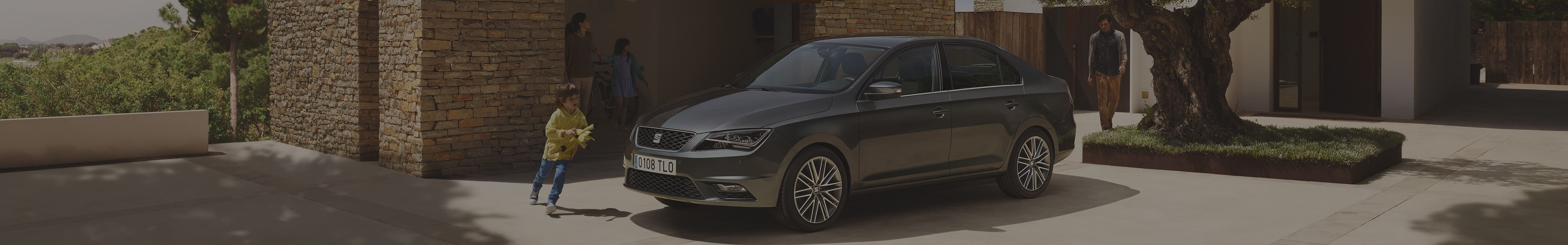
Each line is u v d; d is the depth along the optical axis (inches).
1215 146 346.6
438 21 341.1
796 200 241.9
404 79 354.6
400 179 344.5
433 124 345.7
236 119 1785.2
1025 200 294.7
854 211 278.5
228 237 243.8
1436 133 482.9
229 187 330.6
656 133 249.0
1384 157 349.4
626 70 522.9
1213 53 366.6
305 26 439.8
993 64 294.4
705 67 612.1
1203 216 264.7
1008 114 288.8
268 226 258.1
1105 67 511.2
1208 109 366.9
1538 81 920.3
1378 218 257.8
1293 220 258.1
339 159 406.0
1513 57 933.2
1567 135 468.1
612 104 593.9
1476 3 1205.7
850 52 277.4
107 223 263.9
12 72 2217.0
